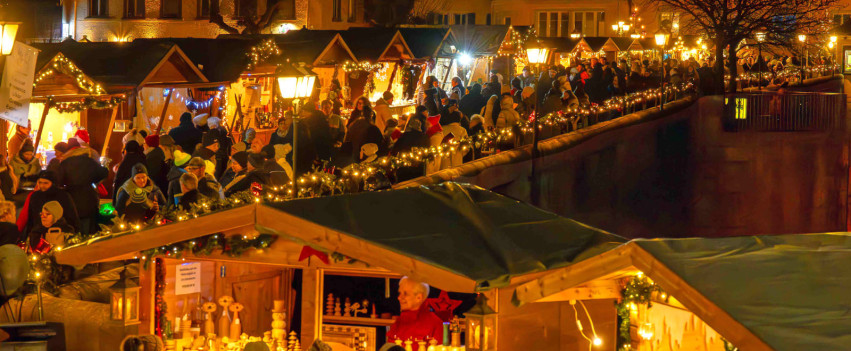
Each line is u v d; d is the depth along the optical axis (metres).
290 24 37.28
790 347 4.83
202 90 25.62
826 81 36.38
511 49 34.69
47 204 12.27
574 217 24.36
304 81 12.38
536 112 22.45
